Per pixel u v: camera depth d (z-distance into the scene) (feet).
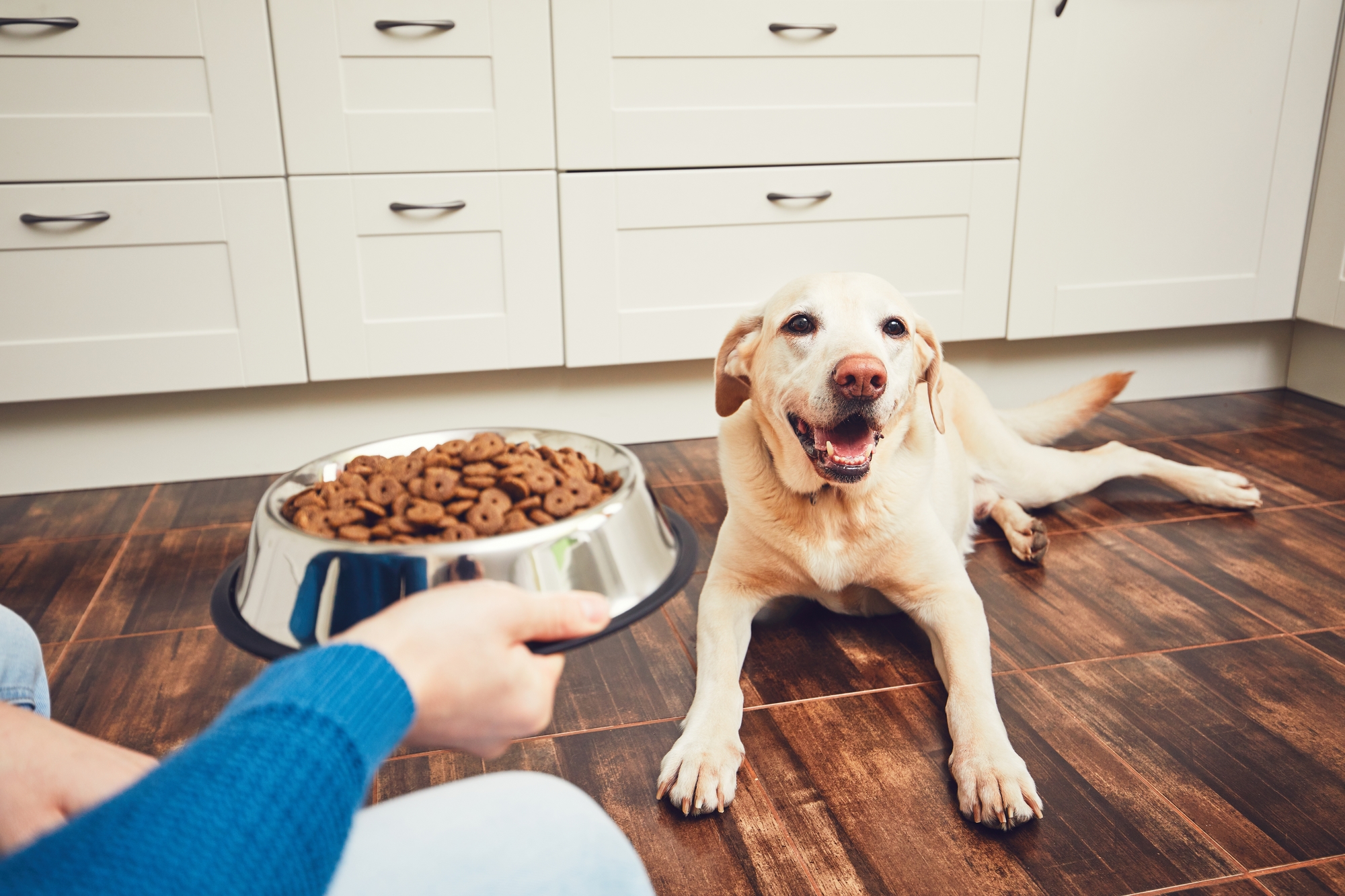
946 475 5.82
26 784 1.49
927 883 3.52
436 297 7.70
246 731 0.83
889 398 4.58
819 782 4.12
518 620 1.22
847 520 4.96
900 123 8.02
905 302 5.13
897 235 8.32
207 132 6.97
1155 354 9.59
